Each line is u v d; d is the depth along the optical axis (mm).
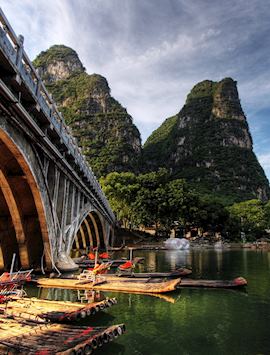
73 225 22031
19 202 16609
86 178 24500
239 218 88500
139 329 9492
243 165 160500
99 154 137000
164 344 8383
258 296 14078
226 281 15930
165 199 73375
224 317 10867
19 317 9195
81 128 148875
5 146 12820
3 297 10828
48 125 14133
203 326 9875
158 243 66062
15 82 10492
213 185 143625
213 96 192500
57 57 188125
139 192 73625
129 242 68812
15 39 10297
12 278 11758
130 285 14836
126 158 139375
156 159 188000
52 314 9234
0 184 14820
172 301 12961
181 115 196125
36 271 17844
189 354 7781
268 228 92938
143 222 73125
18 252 17953
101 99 159875
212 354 7801
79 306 10195
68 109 159000
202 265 28000
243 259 34531
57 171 17641
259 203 96750
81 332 7598
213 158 160375
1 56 9430
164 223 75375
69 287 15383
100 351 7863
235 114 181625
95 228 47938
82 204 26125
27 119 11672
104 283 15477
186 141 178250
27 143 13156
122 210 75312
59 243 18750
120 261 27781
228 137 171125
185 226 78500
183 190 77188
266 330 9594
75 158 19516
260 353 7914
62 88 174125
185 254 43031
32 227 17875
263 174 169875
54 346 6723
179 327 9758
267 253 44969
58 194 19266
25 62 11562
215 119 180125
